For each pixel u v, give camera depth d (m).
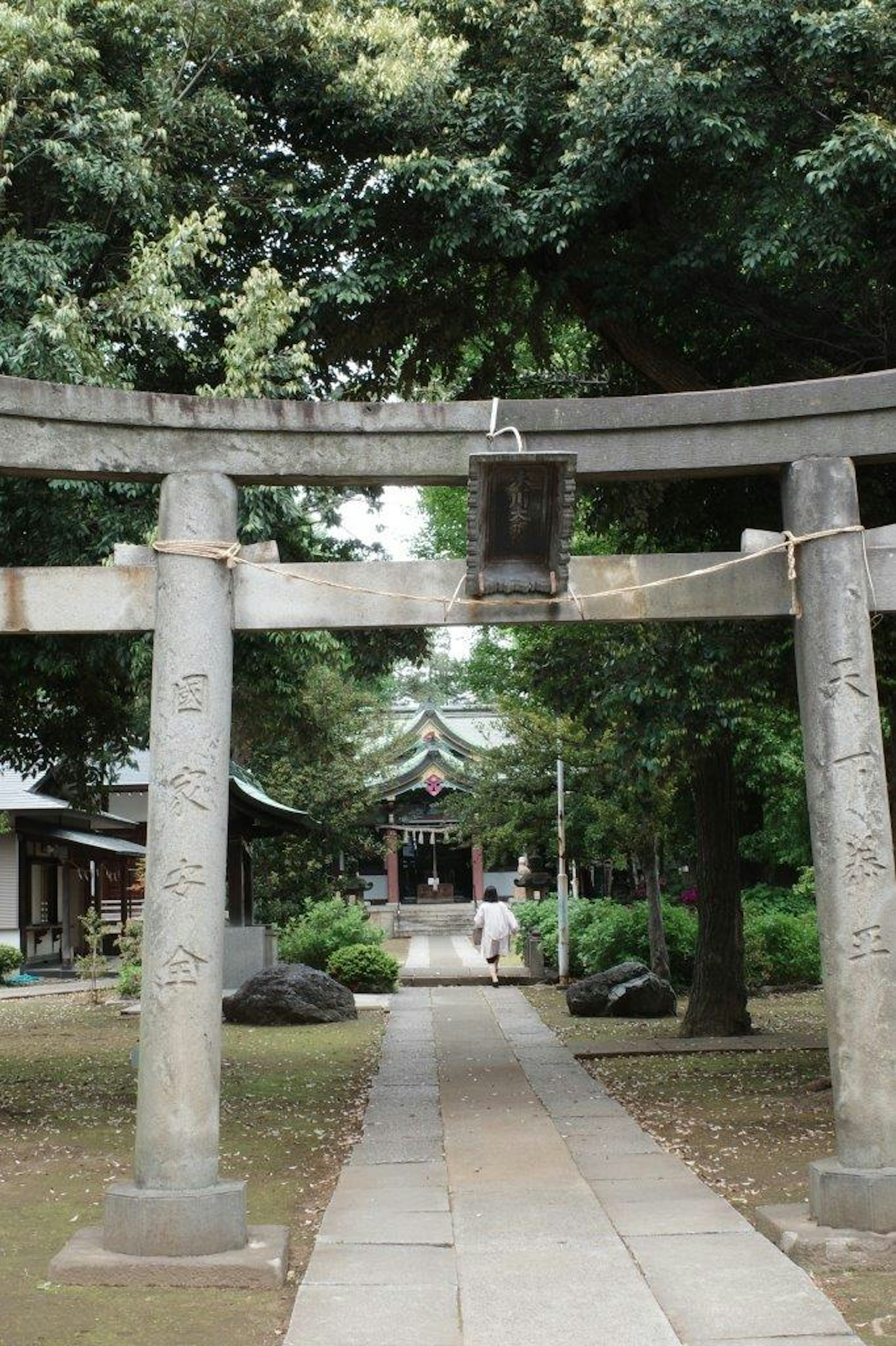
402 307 12.66
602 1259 5.93
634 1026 16.75
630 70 9.90
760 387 8.05
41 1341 4.93
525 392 14.23
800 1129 9.18
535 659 13.94
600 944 21.92
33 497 9.95
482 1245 6.23
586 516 13.27
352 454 6.80
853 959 6.31
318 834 29.86
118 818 30.77
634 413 6.86
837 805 6.46
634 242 11.39
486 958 23.84
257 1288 5.64
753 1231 6.41
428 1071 12.94
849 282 11.00
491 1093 11.44
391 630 12.66
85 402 6.51
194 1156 6.01
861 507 10.49
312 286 11.87
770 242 9.98
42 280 9.84
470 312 13.03
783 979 21.22
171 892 6.20
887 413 6.79
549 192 10.72
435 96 11.16
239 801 19.88
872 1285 5.53
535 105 11.28
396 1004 20.36
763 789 24.17
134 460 6.59
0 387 6.37
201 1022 6.13
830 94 10.26
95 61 10.89
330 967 22.77
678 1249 6.09
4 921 28.58
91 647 10.30
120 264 10.91
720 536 12.23
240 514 10.51
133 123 10.62
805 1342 4.80
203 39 11.15
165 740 6.34
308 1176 8.09
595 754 20.12
